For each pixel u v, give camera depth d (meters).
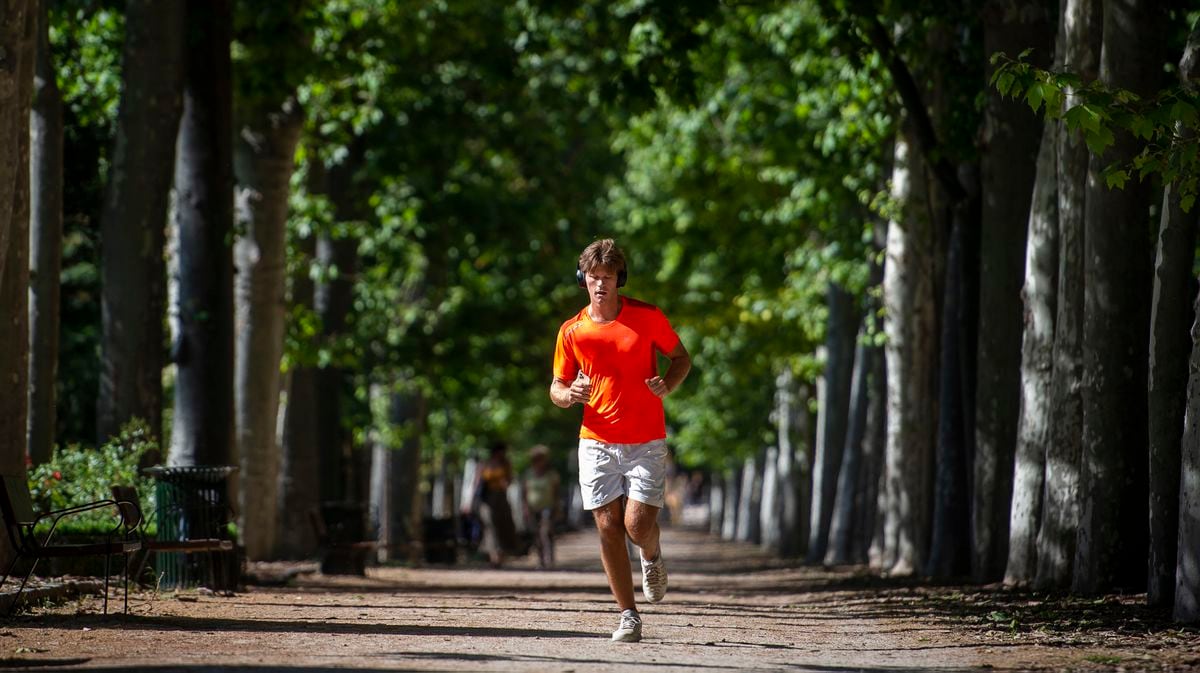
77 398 60.94
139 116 39.72
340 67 57.09
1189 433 25.78
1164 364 28.39
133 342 39.59
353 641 21.83
